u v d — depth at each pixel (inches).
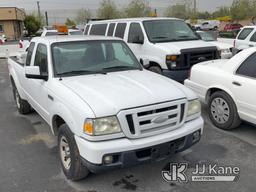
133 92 140.3
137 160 131.1
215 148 183.6
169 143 136.8
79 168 140.3
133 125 129.8
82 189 144.2
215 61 243.9
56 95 152.1
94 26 408.2
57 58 173.3
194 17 2124.8
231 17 2005.4
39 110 191.8
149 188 144.3
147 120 132.1
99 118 125.7
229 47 437.7
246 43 445.1
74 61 175.9
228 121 204.5
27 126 232.1
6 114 265.0
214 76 213.9
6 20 2071.9
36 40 206.2
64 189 144.4
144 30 323.0
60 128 148.0
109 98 134.1
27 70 168.4
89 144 126.2
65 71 169.9
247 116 190.4
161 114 134.9
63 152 153.3
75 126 132.8
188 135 143.6
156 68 306.3
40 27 2541.8
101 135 126.2
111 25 374.0
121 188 144.5
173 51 291.7
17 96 259.1
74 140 137.4
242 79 192.5
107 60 185.8
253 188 142.4
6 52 788.0
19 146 194.7
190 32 349.4
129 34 342.6
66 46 179.9
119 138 129.0
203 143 190.7
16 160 175.2
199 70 228.8
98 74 171.3
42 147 192.4
